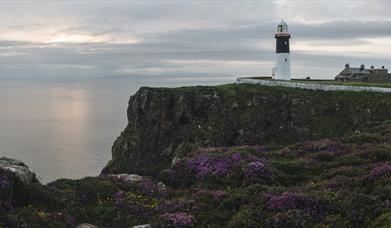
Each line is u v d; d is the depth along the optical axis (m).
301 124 79.88
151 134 80.81
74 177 80.56
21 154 103.31
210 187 25.50
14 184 20.88
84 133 137.62
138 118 83.94
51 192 22.12
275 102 84.38
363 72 126.06
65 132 140.62
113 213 21.33
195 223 20.00
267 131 79.75
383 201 19.59
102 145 114.94
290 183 25.86
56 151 106.56
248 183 25.16
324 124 78.31
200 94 84.19
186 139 77.62
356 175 24.53
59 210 20.92
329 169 27.17
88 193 22.98
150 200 23.45
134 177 27.61
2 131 144.38
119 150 81.44
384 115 75.62
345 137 35.94
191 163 28.91
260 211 19.92
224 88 88.31
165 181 28.34
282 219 18.70
